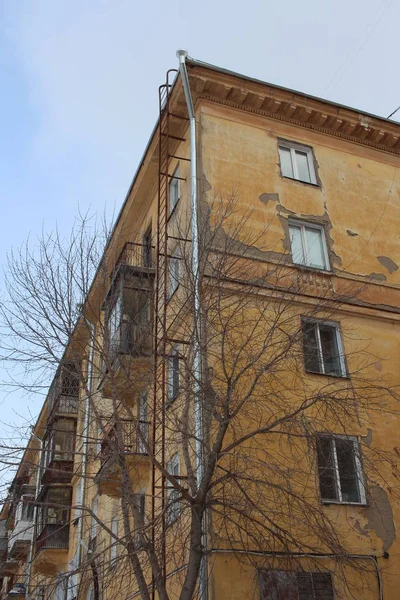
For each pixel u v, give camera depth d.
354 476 12.66
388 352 14.77
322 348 14.24
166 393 11.96
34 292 11.28
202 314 10.65
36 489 23.06
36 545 21.42
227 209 13.08
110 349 11.84
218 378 10.08
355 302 14.93
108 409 16.00
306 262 15.31
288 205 15.75
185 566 10.45
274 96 16.77
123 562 10.07
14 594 21.19
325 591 11.15
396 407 13.93
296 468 11.55
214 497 9.72
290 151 16.88
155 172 17.83
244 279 12.51
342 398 11.38
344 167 17.31
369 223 16.66
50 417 12.16
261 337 12.41
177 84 16.17
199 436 10.63
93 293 12.48
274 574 10.81
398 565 12.05
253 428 11.82
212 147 15.60
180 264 13.84
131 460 13.06
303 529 10.35
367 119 17.83
